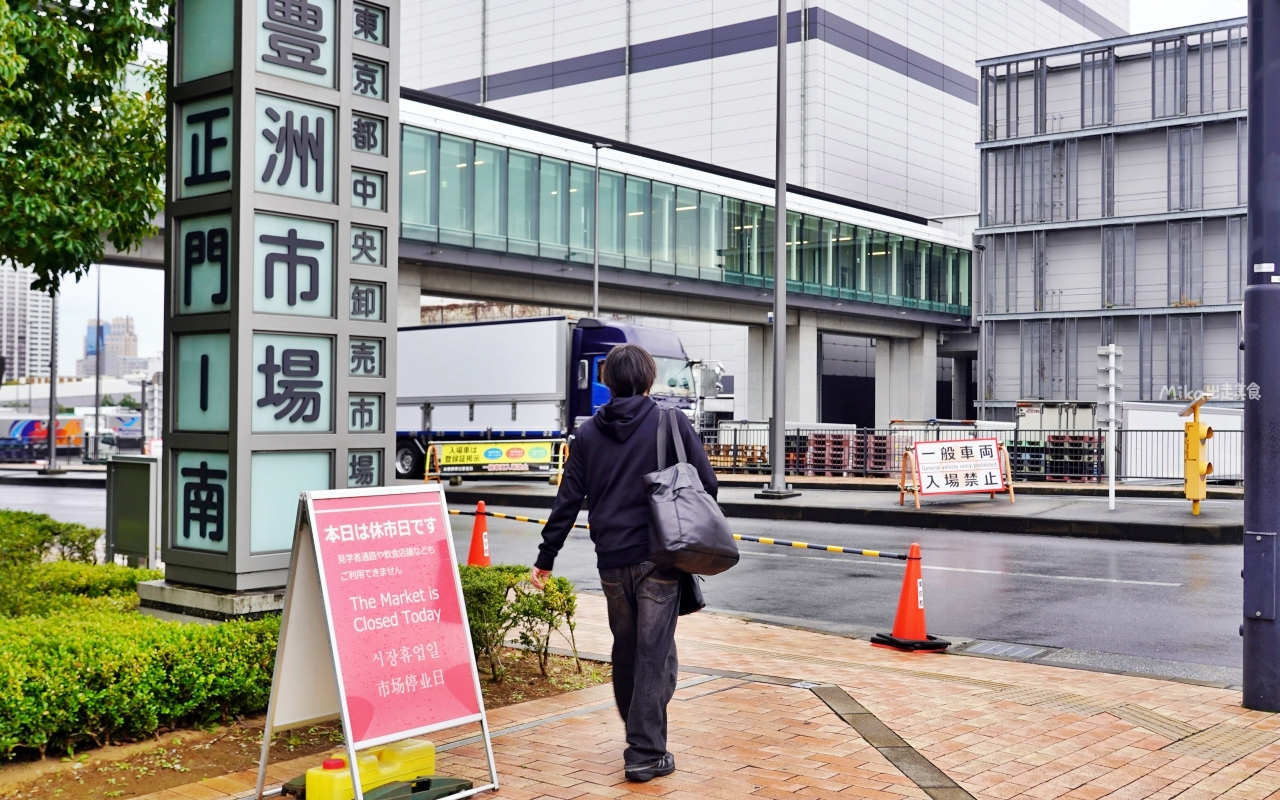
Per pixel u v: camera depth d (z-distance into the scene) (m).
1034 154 53.62
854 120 63.66
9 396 112.31
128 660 4.91
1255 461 6.13
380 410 6.47
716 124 64.56
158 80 9.97
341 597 4.22
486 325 29.42
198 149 6.17
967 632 9.02
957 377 64.69
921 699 6.22
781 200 21.00
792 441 31.55
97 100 9.73
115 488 10.74
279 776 4.60
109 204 9.49
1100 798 4.50
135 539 10.49
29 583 7.85
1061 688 6.68
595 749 5.08
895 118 66.69
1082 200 52.41
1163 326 50.25
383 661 4.29
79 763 4.71
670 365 28.69
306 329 6.06
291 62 6.08
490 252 36.09
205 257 6.12
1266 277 6.10
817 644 8.37
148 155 9.62
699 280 43.47
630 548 4.62
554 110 71.06
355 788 4.09
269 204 5.93
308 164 6.16
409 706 4.32
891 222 52.62
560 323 27.94
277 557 6.00
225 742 5.11
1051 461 27.45
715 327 61.97
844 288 49.97
